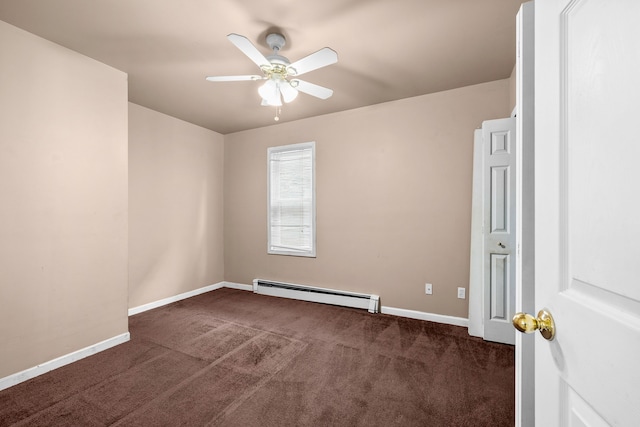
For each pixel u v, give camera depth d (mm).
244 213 4402
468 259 2980
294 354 2402
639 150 436
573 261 594
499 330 2568
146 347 2529
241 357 2354
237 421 1638
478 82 2863
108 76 2518
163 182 3707
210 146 4367
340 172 3631
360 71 2637
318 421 1637
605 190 501
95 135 2434
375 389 1928
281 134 4074
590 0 538
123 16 1896
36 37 2092
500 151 2543
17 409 1730
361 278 3514
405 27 2016
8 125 1964
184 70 2607
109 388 1938
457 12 1865
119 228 2605
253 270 4340
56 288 2199
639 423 430
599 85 514
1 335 1932
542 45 700
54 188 2191
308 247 3906
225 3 1781
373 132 3428
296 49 2277
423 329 2904
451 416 1675
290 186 4031
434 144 3113
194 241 4117
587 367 541
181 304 3707
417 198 3203
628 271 455
